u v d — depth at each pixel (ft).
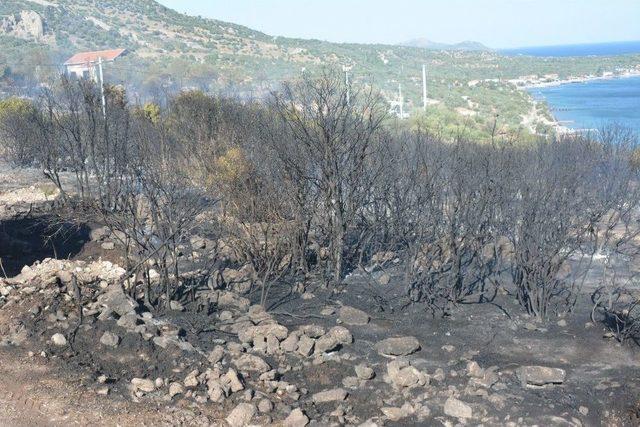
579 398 33.47
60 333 38.06
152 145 60.23
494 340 40.04
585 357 37.63
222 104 82.23
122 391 33.65
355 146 52.26
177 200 52.16
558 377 34.45
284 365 37.19
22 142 99.86
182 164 58.70
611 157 58.95
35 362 35.60
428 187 50.88
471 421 31.63
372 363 37.35
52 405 32.12
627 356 37.58
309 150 51.11
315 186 55.62
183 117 76.64
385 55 369.09
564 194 50.24
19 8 328.08
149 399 33.09
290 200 51.65
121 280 44.91
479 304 45.55
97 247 59.06
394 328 42.06
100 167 78.84
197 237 57.88
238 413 31.63
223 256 55.47
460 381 35.09
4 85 196.03
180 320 42.73
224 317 43.16
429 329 41.78
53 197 77.87
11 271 53.11
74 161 74.54
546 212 45.34
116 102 102.89
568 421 31.37
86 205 63.57
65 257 56.70
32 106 104.22
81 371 35.09
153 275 49.37
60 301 42.37
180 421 31.32
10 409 31.89
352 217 50.70
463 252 48.85
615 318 42.32
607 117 176.35
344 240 53.26
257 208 53.26
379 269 52.49
